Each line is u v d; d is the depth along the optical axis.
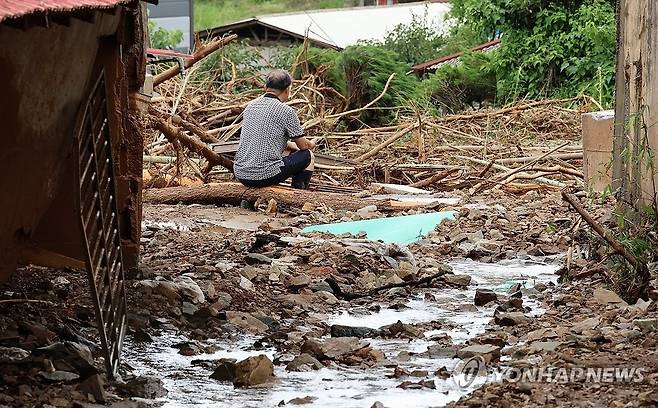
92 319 9.31
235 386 7.75
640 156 10.87
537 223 16.58
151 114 20.23
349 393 7.52
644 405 6.54
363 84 36.03
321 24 58.06
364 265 12.81
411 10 56.75
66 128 8.34
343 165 23.23
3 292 9.72
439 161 24.31
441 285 12.21
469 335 9.54
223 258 12.97
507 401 6.79
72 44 7.90
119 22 9.57
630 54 12.57
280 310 10.54
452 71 39.97
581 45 37.19
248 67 35.69
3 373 7.40
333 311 10.78
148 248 13.60
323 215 18.05
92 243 8.45
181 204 19.30
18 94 7.20
